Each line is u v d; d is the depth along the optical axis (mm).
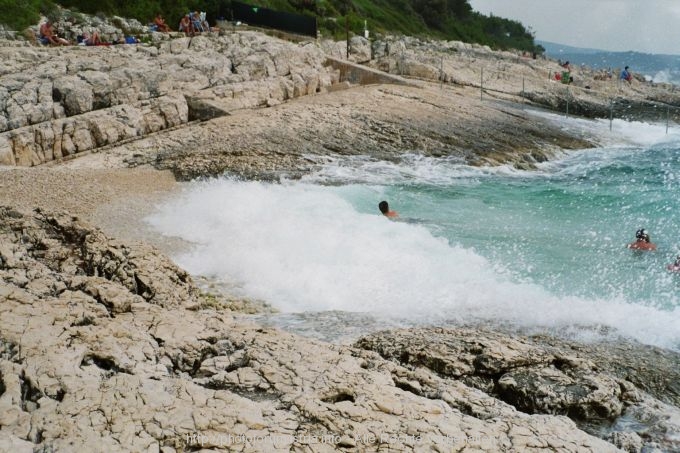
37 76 17609
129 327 5859
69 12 27734
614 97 35062
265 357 5801
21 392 4734
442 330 7285
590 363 6488
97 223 11414
